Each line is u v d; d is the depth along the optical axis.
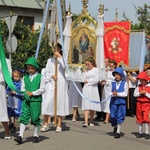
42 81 9.40
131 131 11.39
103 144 9.38
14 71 10.89
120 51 15.94
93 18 14.17
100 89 13.53
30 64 9.39
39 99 9.37
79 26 13.91
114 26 16.03
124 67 15.84
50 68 11.30
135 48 16.34
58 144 9.27
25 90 9.45
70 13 14.21
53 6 14.74
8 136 9.84
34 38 18.20
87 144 9.34
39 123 9.47
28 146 8.98
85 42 13.75
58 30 11.35
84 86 12.71
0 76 9.61
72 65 13.74
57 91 11.12
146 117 10.24
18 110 10.70
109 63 13.59
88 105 12.38
